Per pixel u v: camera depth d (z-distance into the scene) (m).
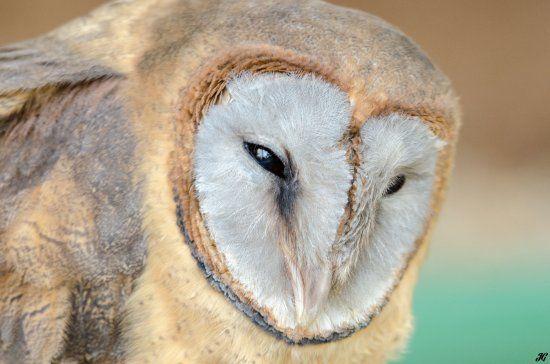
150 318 1.65
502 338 1.86
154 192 1.64
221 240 1.64
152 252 1.64
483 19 3.37
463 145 3.13
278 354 1.66
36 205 1.64
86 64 1.65
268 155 1.64
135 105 1.64
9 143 1.65
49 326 1.65
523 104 3.29
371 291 1.67
